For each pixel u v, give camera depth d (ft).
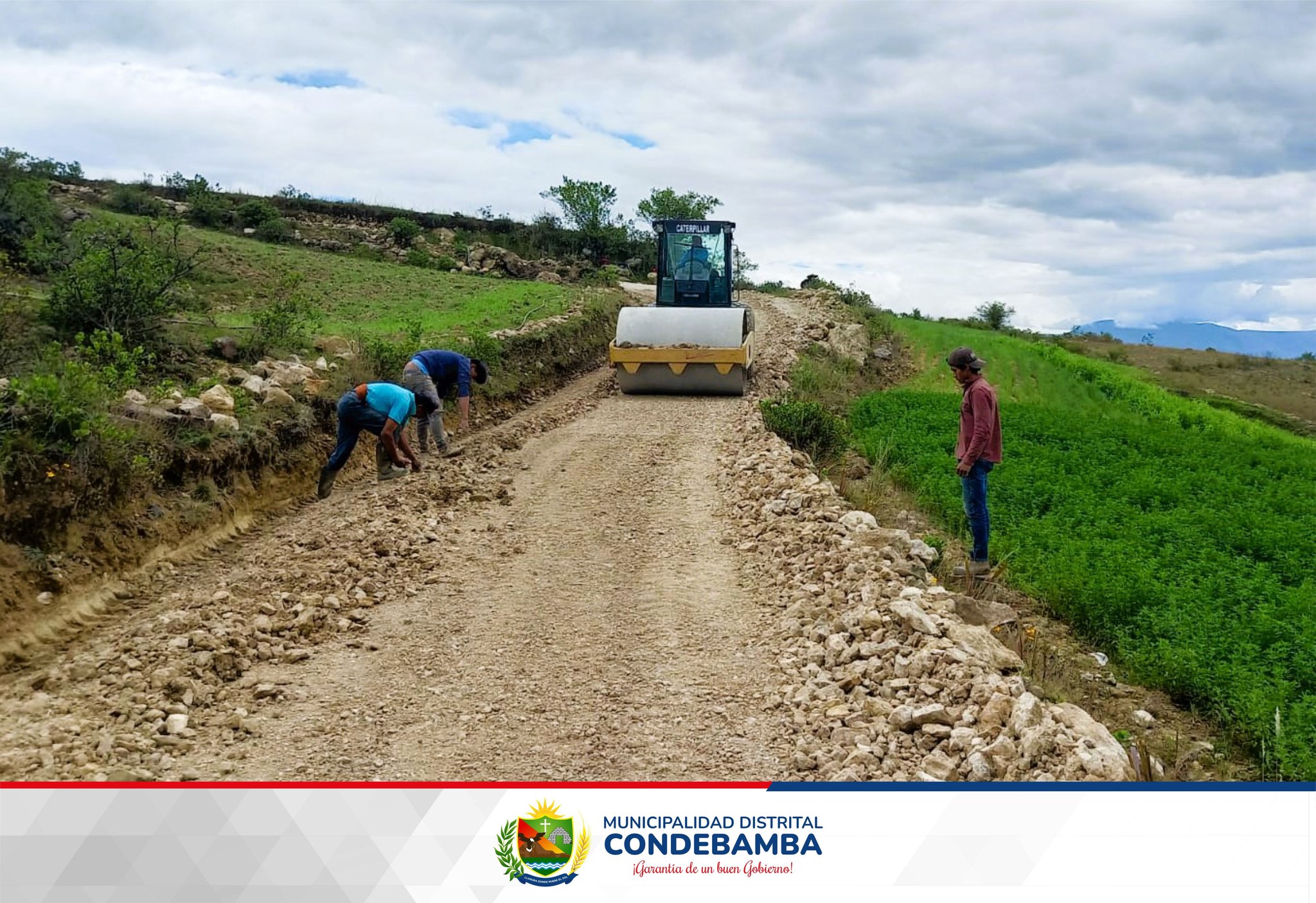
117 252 38.68
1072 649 25.22
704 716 17.93
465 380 39.55
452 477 34.12
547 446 41.60
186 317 44.29
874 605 21.81
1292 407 122.62
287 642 21.22
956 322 155.94
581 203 164.04
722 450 41.14
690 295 62.18
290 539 28.04
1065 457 50.37
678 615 23.18
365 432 38.27
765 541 28.35
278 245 118.21
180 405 30.12
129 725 17.12
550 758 16.21
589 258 160.25
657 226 62.69
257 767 15.93
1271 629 24.53
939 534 34.55
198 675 19.15
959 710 17.22
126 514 25.26
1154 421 82.38
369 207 149.18
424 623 22.54
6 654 19.80
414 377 36.94
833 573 24.53
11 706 17.42
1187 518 37.42
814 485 32.63
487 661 20.42
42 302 37.47
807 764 16.02
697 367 55.36
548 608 23.52
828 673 19.53
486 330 60.34
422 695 18.79
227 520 28.99
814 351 83.71
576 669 19.95
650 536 29.50
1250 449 64.49
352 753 16.44
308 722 17.65
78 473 23.84
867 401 65.21
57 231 57.21
